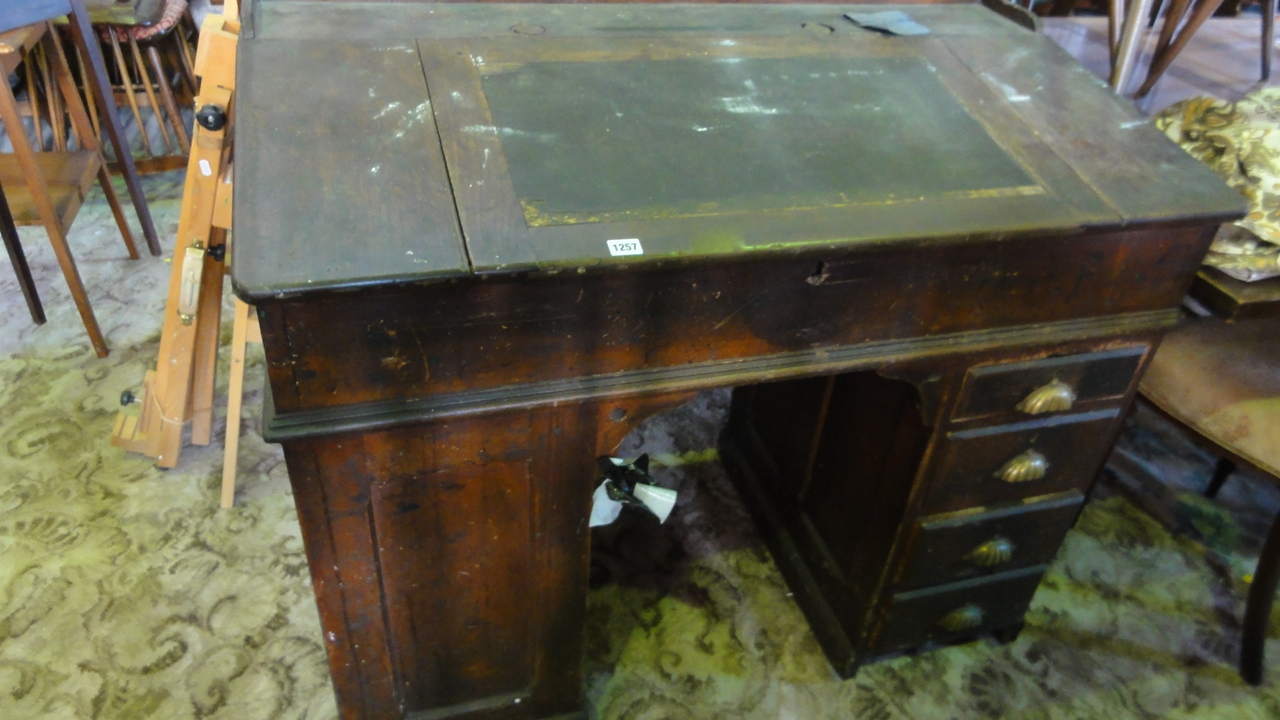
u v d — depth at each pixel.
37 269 2.26
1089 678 1.50
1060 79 1.24
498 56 1.10
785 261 0.91
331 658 1.09
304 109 0.95
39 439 1.78
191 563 1.56
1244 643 1.48
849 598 1.42
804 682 1.45
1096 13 2.77
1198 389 1.37
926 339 1.04
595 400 0.95
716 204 0.92
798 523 1.57
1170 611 1.62
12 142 1.71
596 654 1.47
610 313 0.89
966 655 1.52
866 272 0.95
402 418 0.88
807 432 1.49
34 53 2.39
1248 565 1.72
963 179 1.01
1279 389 1.33
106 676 1.37
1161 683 1.49
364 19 1.15
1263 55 2.17
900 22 1.35
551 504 1.04
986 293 1.02
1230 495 1.88
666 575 1.62
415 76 1.03
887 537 1.28
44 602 1.47
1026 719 1.43
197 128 1.33
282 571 1.56
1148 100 2.05
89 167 2.04
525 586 1.12
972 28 1.36
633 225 0.87
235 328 1.50
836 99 1.13
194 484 1.72
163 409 1.66
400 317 0.82
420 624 1.11
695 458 1.90
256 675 1.39
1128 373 1.18
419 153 0.92
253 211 0.82
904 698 1.44
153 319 2.13
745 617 1.56
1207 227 1.05
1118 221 0.98
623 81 1.10
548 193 0.90
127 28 2.34
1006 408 1.15
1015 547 1.34
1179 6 1.92
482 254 0.81
